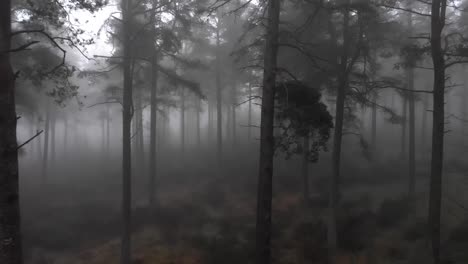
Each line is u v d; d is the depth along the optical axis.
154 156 16.69
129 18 11.61
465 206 13.46
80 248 13.55
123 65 11.81
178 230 14.19
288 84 8.95
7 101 5.32
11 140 5.36
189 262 11.34
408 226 12.55
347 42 12.53
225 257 11.20
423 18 17.83
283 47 13.92
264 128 8.38
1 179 5.21
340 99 12.67
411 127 16.86
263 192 8.31
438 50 8.92
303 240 12.49
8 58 5.40
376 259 10.85
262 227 8.26
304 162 16.59
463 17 14.94
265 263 8.22
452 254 9.96
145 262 11.60
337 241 12.20
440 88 8.95
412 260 10.10
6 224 5.24
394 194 16.69
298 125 8.74
